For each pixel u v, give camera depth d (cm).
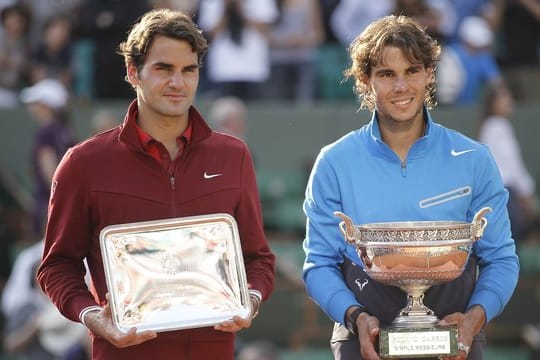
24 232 3566
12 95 3872
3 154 3747
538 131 3681
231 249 1327
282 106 3672
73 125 3684
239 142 1413
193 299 1308
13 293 2841
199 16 3597
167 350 1355
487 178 1411
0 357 3219
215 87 3625
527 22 3953
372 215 1397
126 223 1345
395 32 1352
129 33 1431
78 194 1364
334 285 1392
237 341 2855
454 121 3534
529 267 3356
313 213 1431
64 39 3822
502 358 3253
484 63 3644
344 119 3650
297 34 3656
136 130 1366
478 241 1413
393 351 1318
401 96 1358
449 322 1330
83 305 1334
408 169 1398
